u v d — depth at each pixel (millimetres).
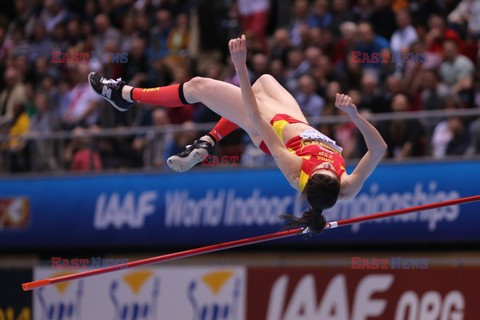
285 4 26984
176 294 21344
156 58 25828
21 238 23438
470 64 21453
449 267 19438
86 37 27250
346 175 12250
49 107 25016
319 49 23234
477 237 19375
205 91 13195
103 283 21953
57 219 22969
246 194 21188
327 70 22438
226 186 21453
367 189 20344
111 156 22781
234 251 22547
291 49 24000
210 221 21516
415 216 19969
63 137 23250
